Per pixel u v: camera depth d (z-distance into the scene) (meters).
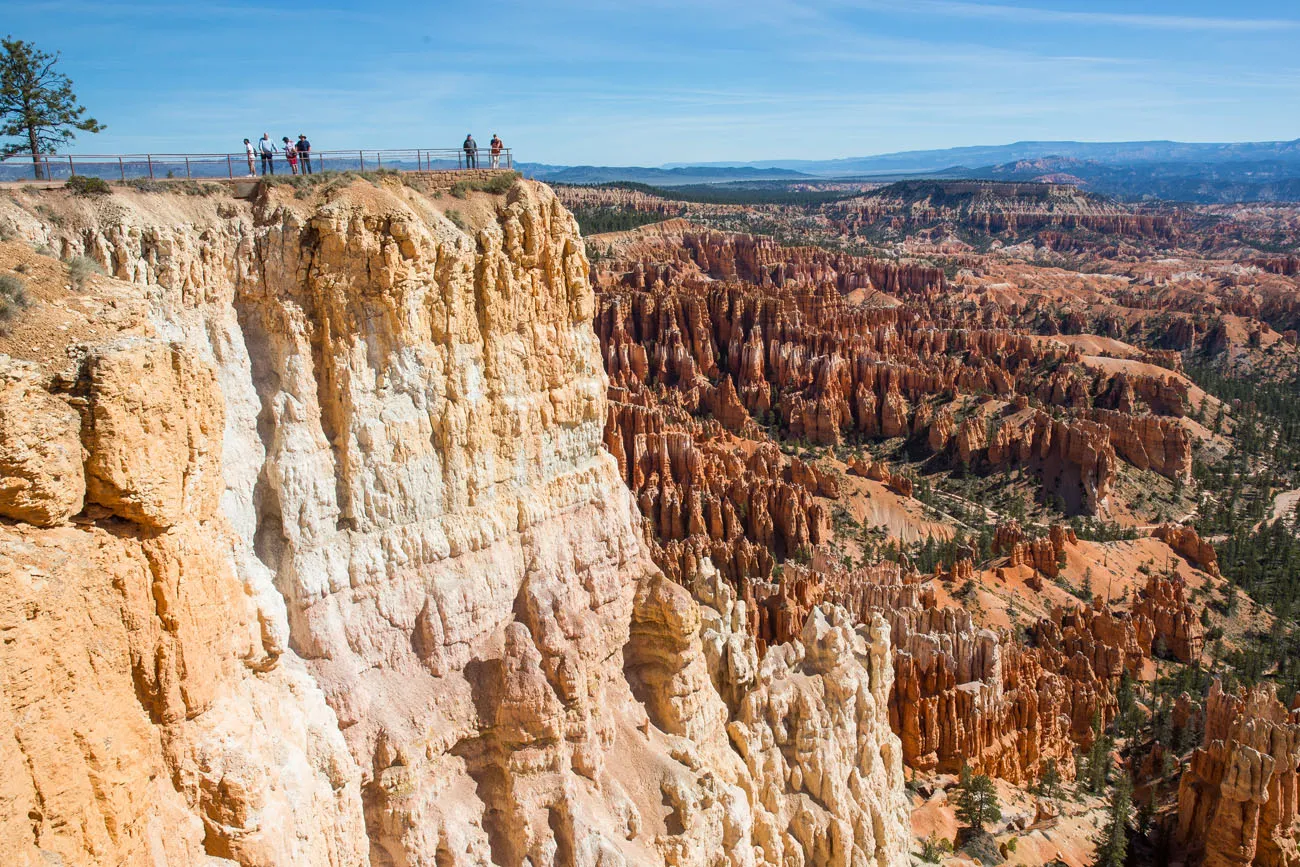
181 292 30.33
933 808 63.91
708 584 51.06
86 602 20.83
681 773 39.88
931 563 114.56
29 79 34.59
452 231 36.03
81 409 21.41
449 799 34.97
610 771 38.72
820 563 101.06
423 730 34.19
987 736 71.81
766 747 46.56
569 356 41.00
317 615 32.25
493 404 37.78
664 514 109.06
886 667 52.00
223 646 24.94
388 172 37.53
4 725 18.34
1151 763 77.81
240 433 31.67
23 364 20.55
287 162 36.75
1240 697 74.31
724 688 48.34
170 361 23.73
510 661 36.41
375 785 32.91
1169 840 67.25
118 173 32.41
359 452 33.53
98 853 19.80
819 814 46.16
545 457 40.34
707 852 39.44
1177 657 100.81
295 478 32.03
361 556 33.62
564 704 36.94
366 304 33.47
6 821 17.97
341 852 28.92
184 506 24.11
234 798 23.83
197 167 34.34
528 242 38.56
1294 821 61.31
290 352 32.50
